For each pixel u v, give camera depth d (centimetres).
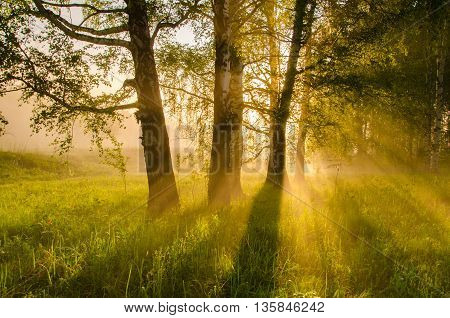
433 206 1153
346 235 820
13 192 1644
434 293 557
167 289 564
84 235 787
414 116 1616
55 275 611
